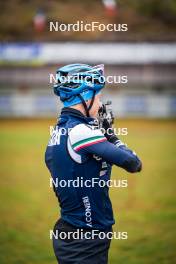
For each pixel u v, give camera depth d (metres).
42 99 70.62
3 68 71.06
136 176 28.62
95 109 8.20
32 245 16.22
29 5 86.81
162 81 70.69
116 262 14.52
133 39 72.06
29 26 81.94
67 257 8.12
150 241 16.48
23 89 70.88
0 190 25.00
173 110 70.12
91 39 73.12
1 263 14.65
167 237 16.88
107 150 7.75
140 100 70.38
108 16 83.62
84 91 8.04
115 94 70.50
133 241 16.53
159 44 71.12
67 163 7.92
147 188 25.22
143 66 70.75
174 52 70.88
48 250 15.80
